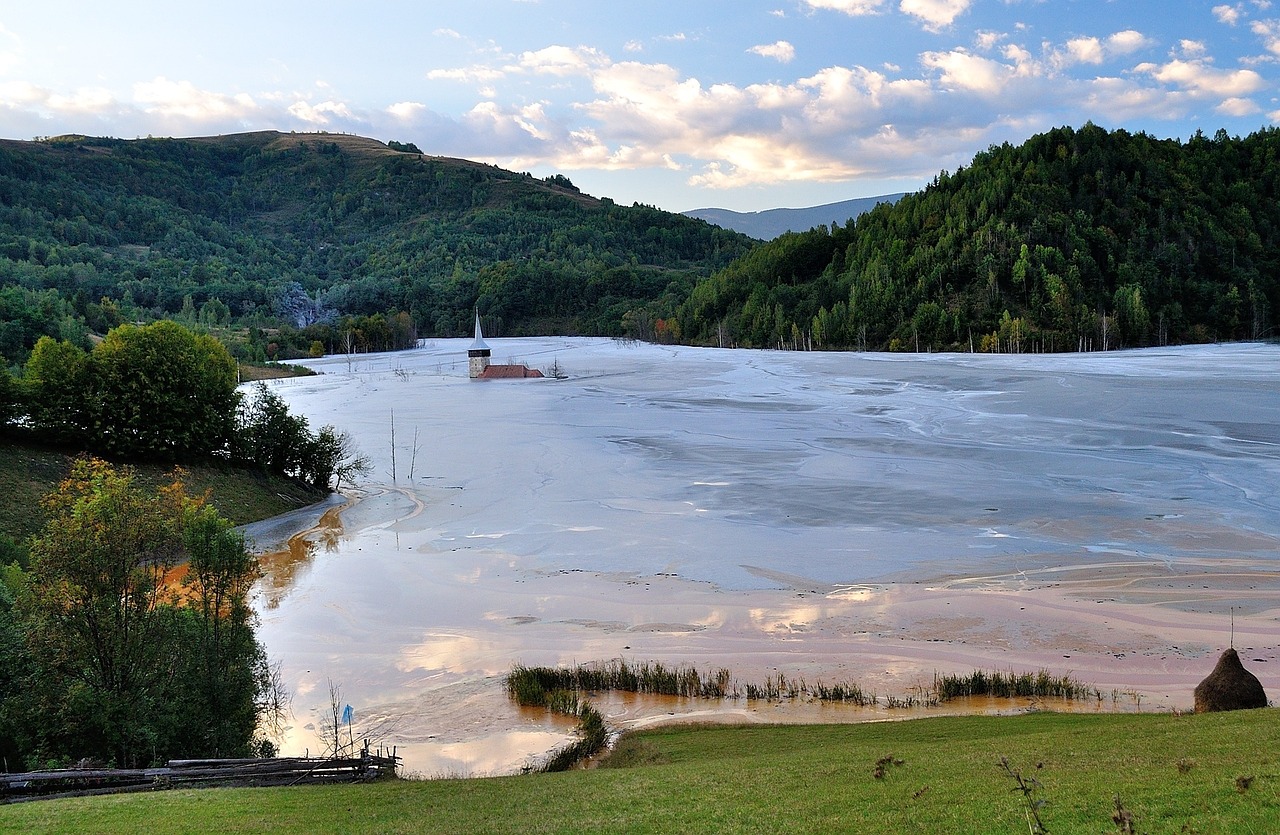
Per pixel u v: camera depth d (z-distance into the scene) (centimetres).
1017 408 10831
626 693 3578
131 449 6700
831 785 2012
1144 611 4194
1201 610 4175
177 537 2881
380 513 6975
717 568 5131
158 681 2677
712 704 3434
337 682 3762
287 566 5509
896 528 5828
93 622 2614
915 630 4097
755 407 12250
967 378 14188
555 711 3394
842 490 6969
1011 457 7994
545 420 11756
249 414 8144
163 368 6962
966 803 1686
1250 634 3869
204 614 2848
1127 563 4931
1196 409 10081
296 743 3198
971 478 7219
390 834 1800
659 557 5381
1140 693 3319
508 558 5488
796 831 1658
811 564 5138
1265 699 2694
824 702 3391
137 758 2525
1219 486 6594
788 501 6681
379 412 13088
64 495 2902
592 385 16400
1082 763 1942
